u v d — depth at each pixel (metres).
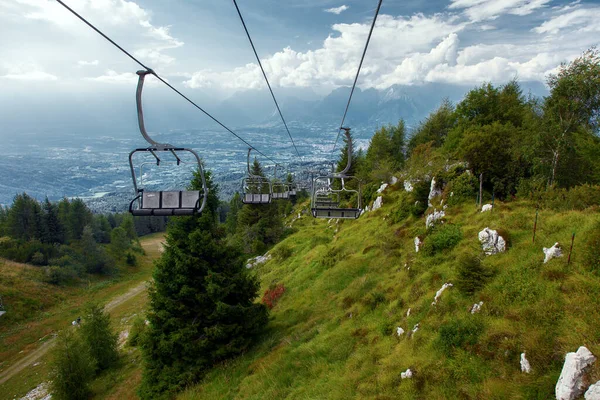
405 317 16.33
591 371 7.71
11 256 69.94
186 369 21.36
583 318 9.64
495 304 12.37
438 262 19.62
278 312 28.75
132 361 32.66
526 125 30.11
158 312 22.00
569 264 12.02
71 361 26.97
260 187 26.44
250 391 17.36
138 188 10.18
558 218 16.06
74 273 69.56
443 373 11.20
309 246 46.03
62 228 85.88
